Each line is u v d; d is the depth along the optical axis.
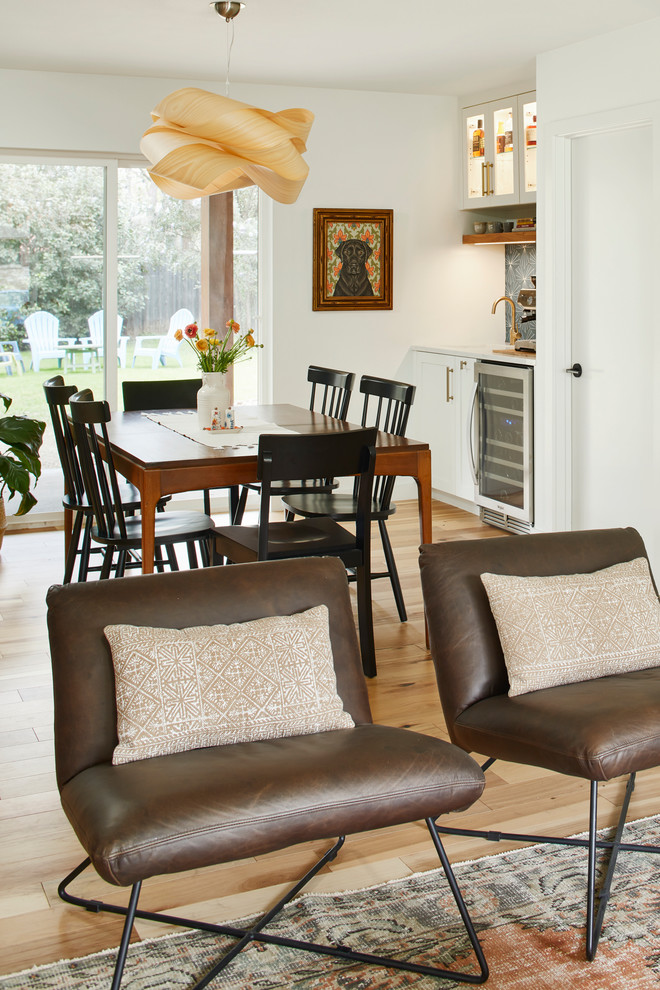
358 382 6.52
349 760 2.04
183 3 4.21
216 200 6.16
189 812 1.86
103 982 2.05
